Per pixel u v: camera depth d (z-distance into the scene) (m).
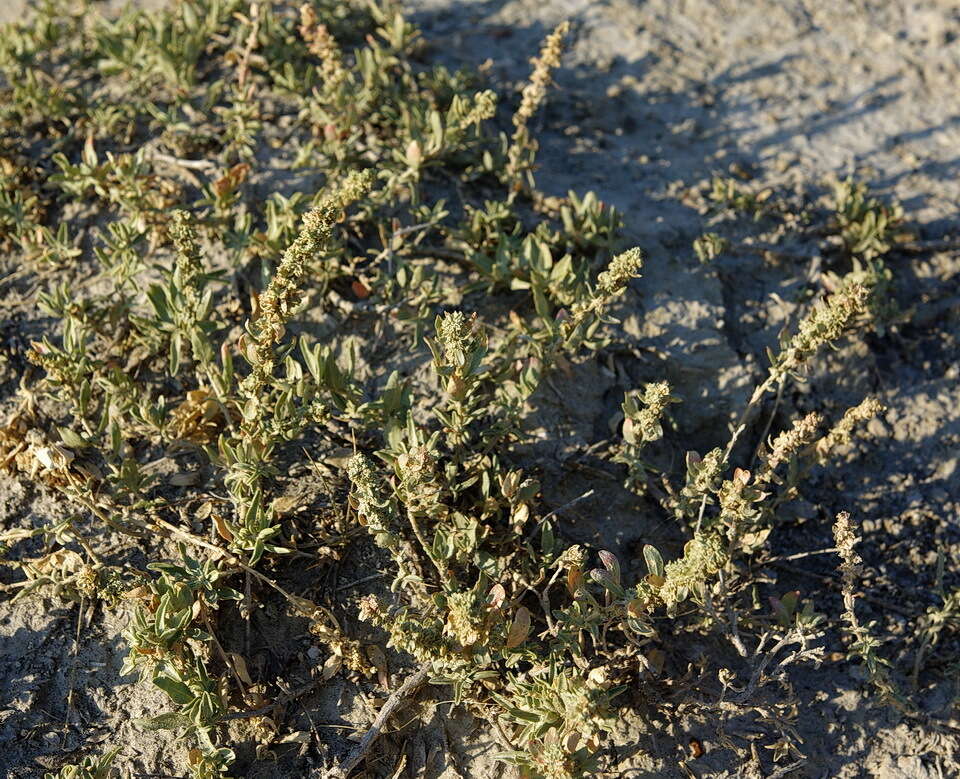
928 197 0.91
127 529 0.75
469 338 0.72
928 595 0.79
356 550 0.75
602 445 0.79
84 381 0.76
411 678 0.72
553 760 0.67
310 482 0.76
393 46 0.93
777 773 0.73
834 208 0.90
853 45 1.01
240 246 0.80
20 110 0.87
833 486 0.81
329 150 0.85
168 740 0.72
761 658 0.76
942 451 0.83
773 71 0.98
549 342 0.79
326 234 0.71
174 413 0.77
